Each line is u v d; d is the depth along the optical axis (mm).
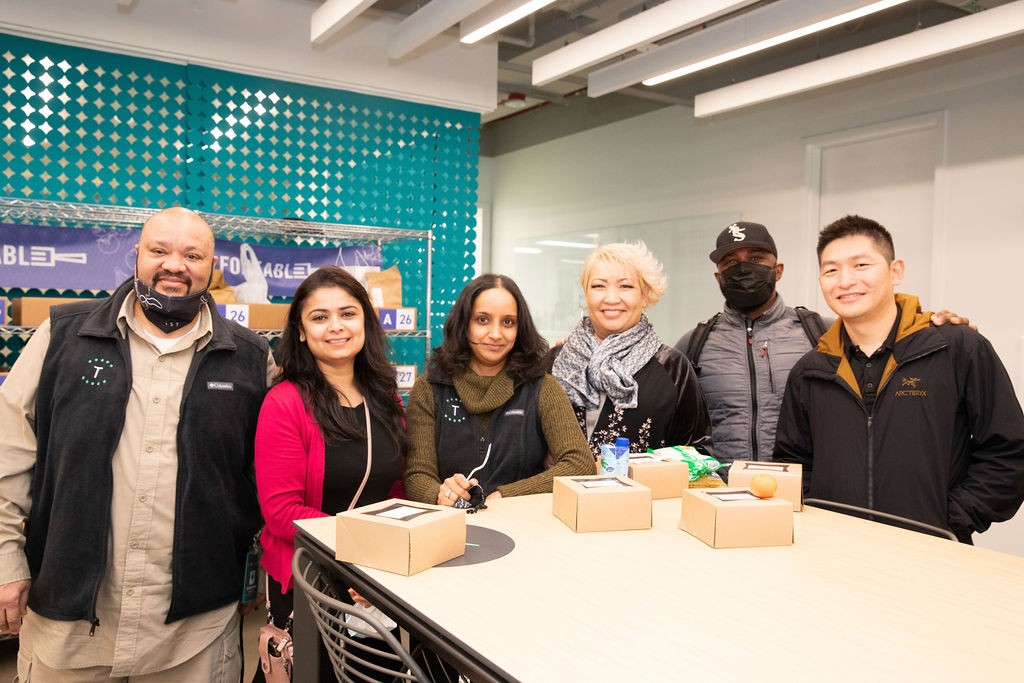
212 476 1714
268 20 3941
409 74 4406
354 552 1266
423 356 4430
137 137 3689
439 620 1022
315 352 1762
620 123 6512
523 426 1948
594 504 1464
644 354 2277
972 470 1908
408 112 4527
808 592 1140
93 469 1605
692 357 2797
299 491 1696
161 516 1665
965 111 4113
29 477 1701
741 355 2662
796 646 944
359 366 1861
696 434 2330
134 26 3584
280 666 1621
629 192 6434
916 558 1320
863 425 1964
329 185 4258
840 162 4898
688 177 5867
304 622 1375
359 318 1782
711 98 4469
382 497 1818
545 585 1165
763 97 4164
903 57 3482
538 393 1979
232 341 1770
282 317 3350
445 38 4535
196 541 1691
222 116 3914
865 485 1944
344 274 1807
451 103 4617
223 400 1728
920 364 1901
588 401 2256
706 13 3053
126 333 1688
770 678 858
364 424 1805
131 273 3229
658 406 2236
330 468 1729
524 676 860
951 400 1872
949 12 4316
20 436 1671
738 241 2572
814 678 858
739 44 3469
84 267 3143
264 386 1838
